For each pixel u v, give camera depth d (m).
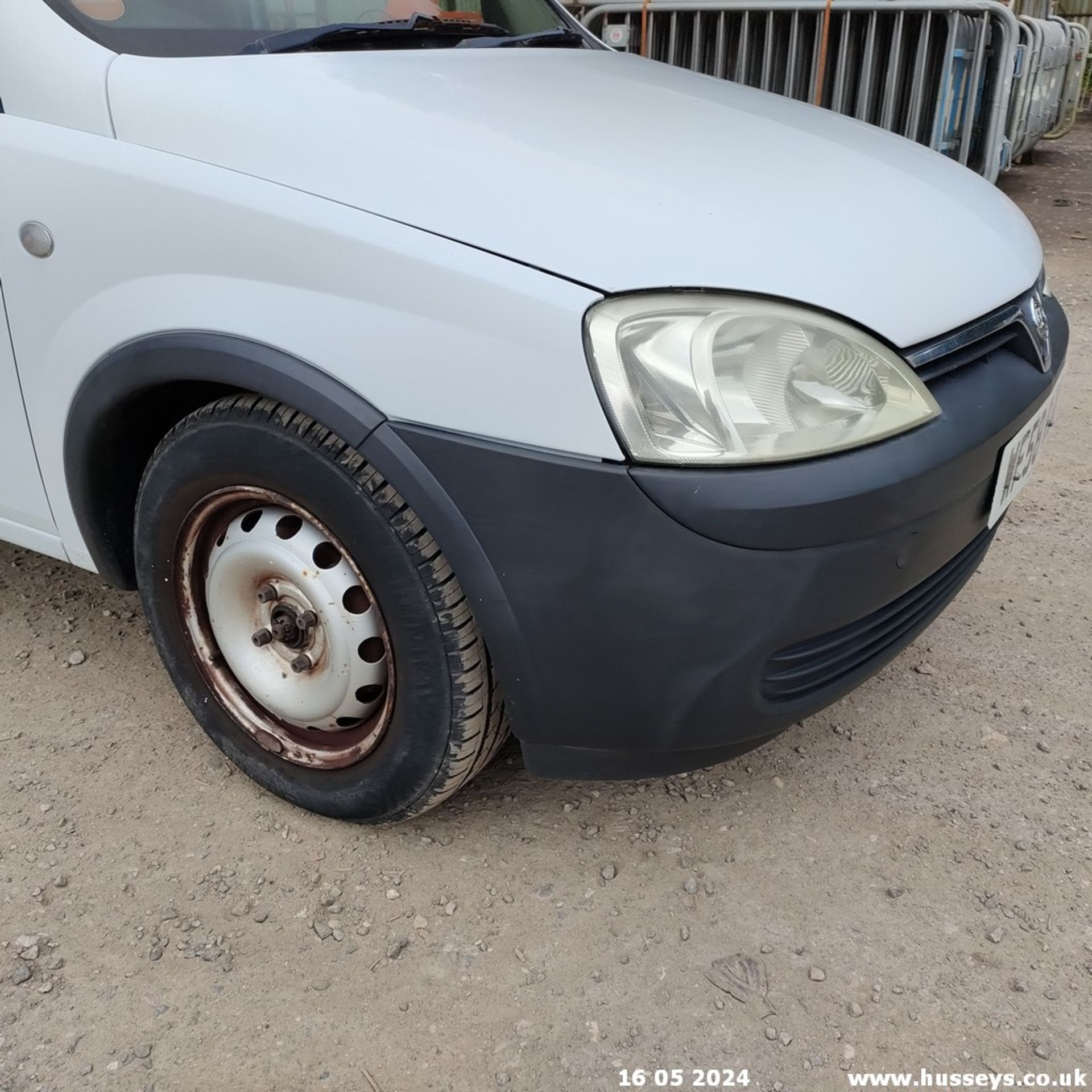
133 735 2.23
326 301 1.52
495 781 2.12
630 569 1.44
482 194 1.52
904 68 6.30
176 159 1.66
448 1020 1.61
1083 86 13.69
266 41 1.96
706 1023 1.61
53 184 1.76
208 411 1.72
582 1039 1.58
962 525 1.71
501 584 1.51
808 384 1.48
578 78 2.15
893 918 1.80
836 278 1.56
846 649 1.65
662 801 2.07
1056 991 1.67
